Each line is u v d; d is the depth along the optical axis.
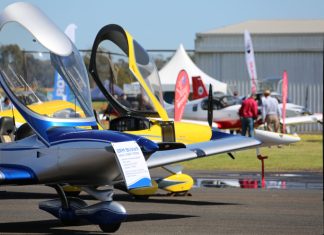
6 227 23.36
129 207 28.30
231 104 76.00
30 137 22.09
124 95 38.31
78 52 23.89
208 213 26.86
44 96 23.97
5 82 22.94
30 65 23.20
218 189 34.34
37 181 21.58
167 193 32.41
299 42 101.19
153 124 31.56
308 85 101.06
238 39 102.75
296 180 38.56
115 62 32.62
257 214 26.78
